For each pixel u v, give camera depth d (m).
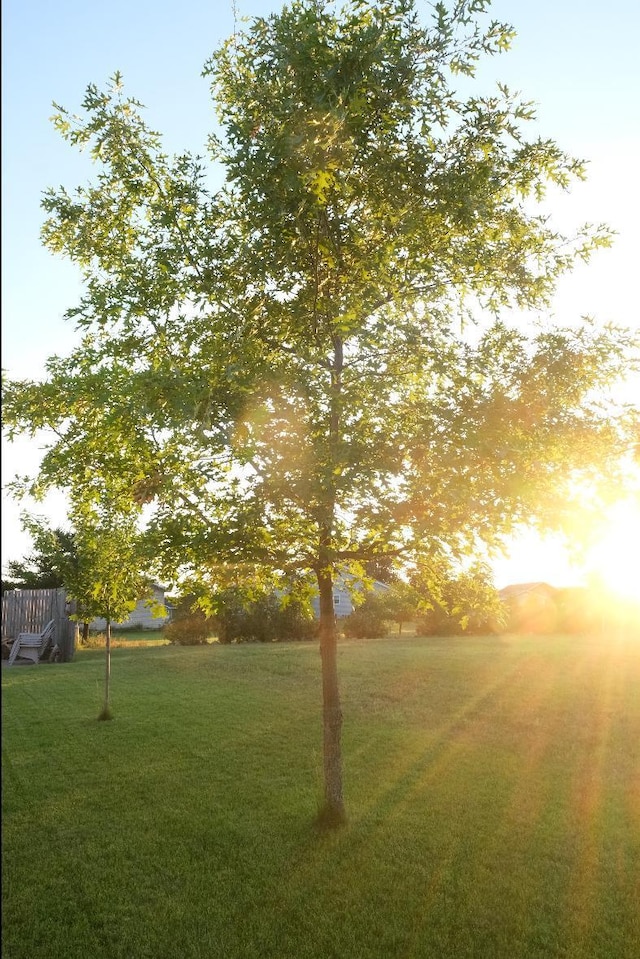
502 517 6.59
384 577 8.34
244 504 6.65
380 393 6.95
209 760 10.05
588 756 9.88
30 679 19.00
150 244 7.09
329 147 5.99
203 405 6.02
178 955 5.14
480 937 5.32
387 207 7.02
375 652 22.05
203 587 7.29
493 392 6.65
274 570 7.65
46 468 7.38
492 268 7.16
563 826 7.35
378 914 5.66
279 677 17.88
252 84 6.93
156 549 6.89
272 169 6.48
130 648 30.00
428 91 6.38
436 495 6.56
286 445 6.43
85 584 13.03
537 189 7.05
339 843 6.97
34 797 8.58
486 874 6.30
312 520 6.69
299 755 10.23
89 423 7.14
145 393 6.06
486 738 10.96
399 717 12.60
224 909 5.79
